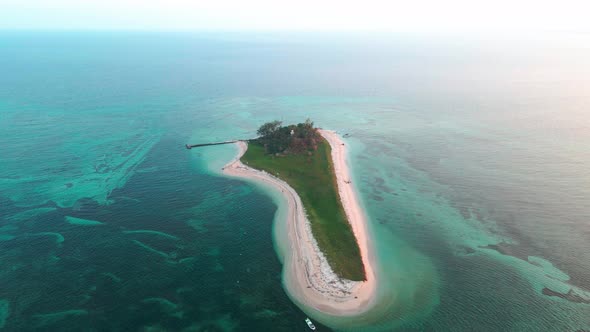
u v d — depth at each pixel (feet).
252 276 249.96
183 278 246.47
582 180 382.01
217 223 315.37
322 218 319.47
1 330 202.69
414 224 316.60
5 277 242.58
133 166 432.25
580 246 278.05
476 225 311.47
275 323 212.02
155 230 302.04
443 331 207.62
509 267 257.96
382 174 419.95
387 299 230.48
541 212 325.62
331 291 234.79
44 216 317.42
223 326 209.46
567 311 219.00
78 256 265.54
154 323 210.38
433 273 254.47
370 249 282.97
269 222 319.68
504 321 213.66
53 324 207.31
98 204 340.59
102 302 224.12
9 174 398.62
